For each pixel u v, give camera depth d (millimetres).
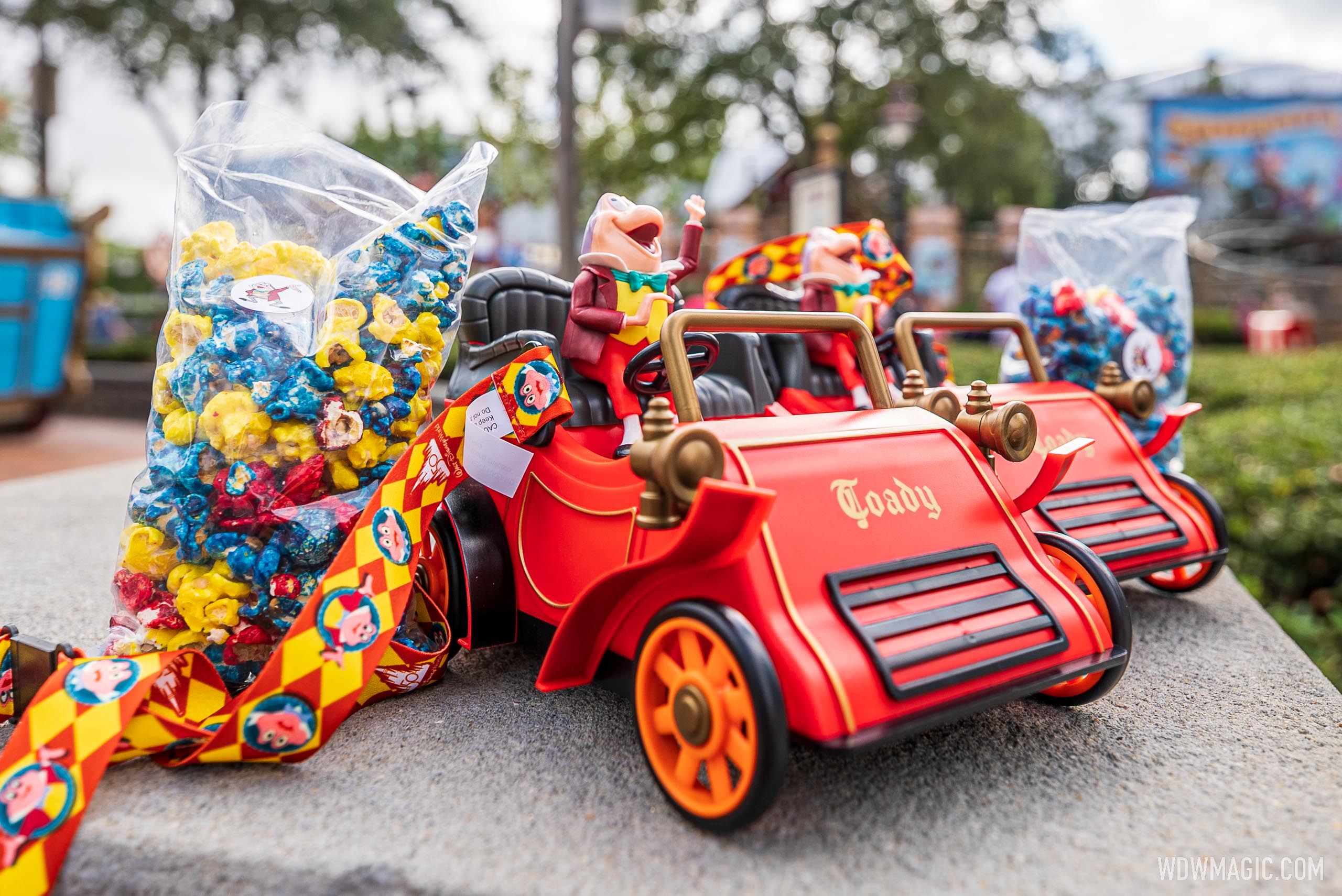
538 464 2508
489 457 2422
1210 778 2096
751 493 1700
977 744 2262
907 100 11750
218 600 2223
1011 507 2307
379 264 2379
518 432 2396
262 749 2037
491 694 2531
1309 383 8094
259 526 2250
